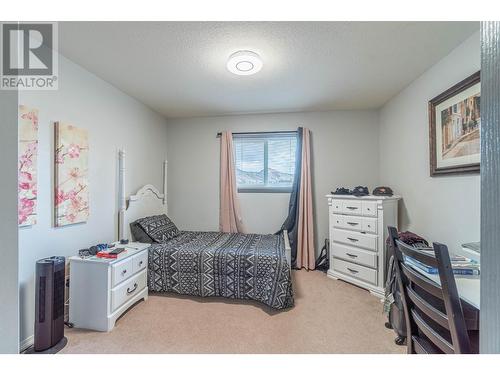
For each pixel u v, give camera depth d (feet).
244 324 6.59
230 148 12.01
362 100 10.14
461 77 6.06
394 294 6.12
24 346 5.53
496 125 1.37
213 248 8.61
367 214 8.82
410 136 8.46
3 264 1.57
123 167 8.91
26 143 5.58
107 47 6.16
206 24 5.25
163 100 10.12
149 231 9.31
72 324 6.36
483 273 1.43
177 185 12.69
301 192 11.34
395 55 6.58
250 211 12.25
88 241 7.46
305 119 11.78
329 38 5.79
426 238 7.55
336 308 7.48
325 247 11.27
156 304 7.71
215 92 9.25
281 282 7.39
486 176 1.40
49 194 6.20
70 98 6.82
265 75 7.80
